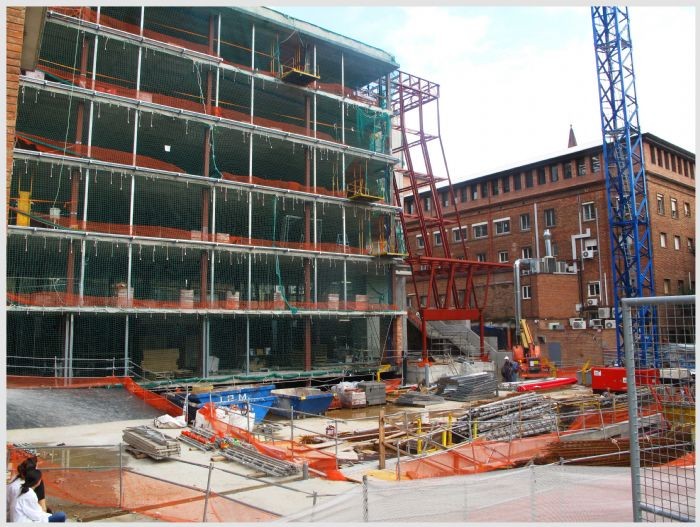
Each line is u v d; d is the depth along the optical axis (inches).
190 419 780.6
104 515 376.2
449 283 1457.9
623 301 248.8
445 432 618.5
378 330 1445.6
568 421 764.0
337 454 601.0
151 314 1101.7
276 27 1316.4
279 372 1187.9
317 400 888.3
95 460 546.6
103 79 1256.8
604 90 1390.3
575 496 333.1
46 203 1186.6
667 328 297.6
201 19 1272.1
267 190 1220.5
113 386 901.2
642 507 250.1
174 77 1274.6
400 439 617.0
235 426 658.2
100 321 1130.0
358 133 1549.0
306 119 1366.9
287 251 1226.0
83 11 1072.8
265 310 1157.7
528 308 1707.7
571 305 1736.0
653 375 295.9
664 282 1733.5
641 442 308.0
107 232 1032.2
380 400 1014.4
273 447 596.4
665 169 1827.0
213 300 1115.9
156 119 1143.0
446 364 1323.8
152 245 1058.1
